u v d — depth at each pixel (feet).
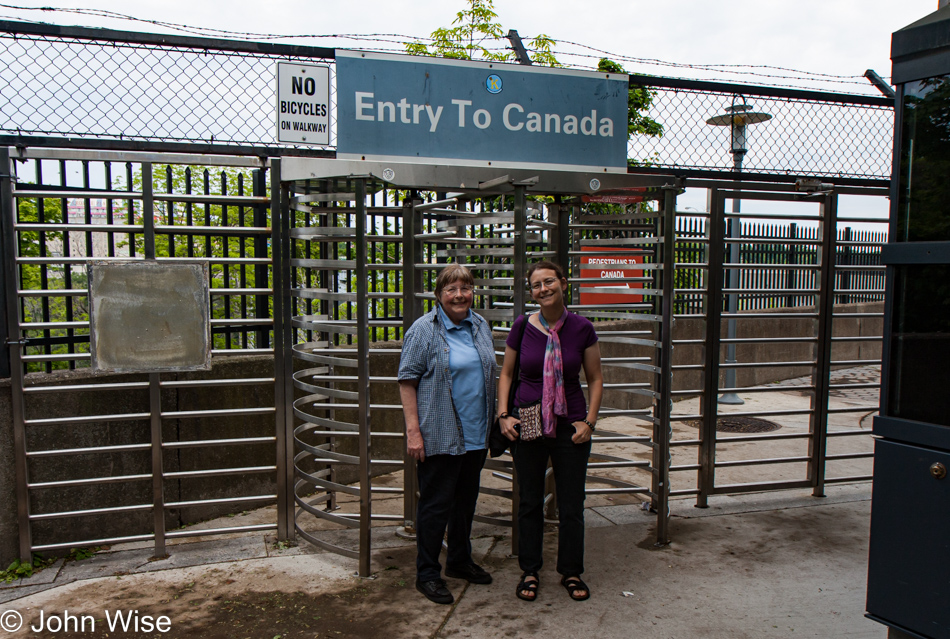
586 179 13.32
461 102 14.11
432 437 11.22
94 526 13.79
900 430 8.09
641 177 13.47
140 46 14.30
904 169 8.14
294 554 13.48
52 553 13.20
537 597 11.70
